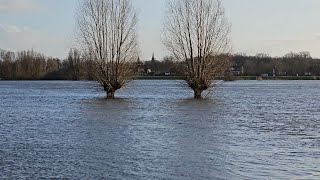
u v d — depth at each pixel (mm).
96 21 62125
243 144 25266
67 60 164750
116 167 19578
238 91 94375
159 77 173125
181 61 61719
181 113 43469
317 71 194625
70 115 41844
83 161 20734
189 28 60438
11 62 178750
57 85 131000
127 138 27297
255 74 192125
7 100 65688
